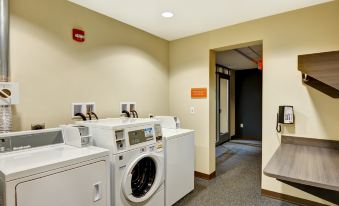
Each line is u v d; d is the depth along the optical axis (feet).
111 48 8.82
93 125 6.40
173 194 7.97
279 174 4.72
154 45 11.10
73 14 7.44
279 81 8.38
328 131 7.45
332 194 5.11
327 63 5.23
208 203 8.22
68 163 4.64
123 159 6.04
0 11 5.53
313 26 7.70
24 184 3.96
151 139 7.05
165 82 11.89
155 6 7.79
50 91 6.82
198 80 10.92
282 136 8.29
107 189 5.51
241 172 11.63
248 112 21.57
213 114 11.00
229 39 9.77
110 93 8.78
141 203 6.59
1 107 5.50
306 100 7.83
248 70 21.53
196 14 8.48
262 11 8.21
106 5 7.70
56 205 4.42
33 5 6.38
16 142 5.33
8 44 5.71
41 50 6.58
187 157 8.77
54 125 6.92
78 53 7.61
